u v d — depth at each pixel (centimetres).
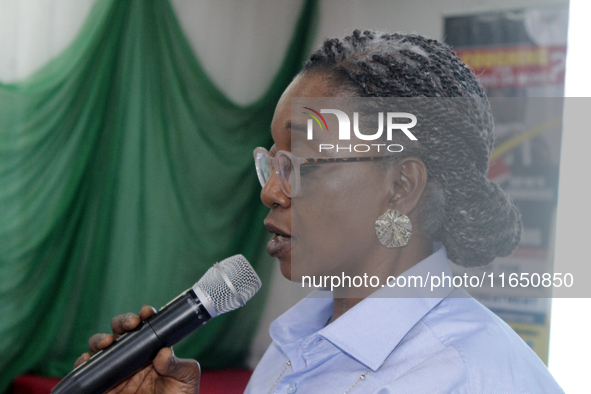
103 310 363
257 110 414
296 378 77
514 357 66
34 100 342
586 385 246
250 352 400
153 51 381
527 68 327
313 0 418
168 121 386
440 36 361
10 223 334
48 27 347
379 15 391
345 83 72
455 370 62
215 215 394
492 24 342
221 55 405
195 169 390
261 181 87
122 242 370
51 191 347
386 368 68
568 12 327
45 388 322
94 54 361
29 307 339
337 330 72
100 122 364
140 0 377
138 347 76
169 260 379
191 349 385
